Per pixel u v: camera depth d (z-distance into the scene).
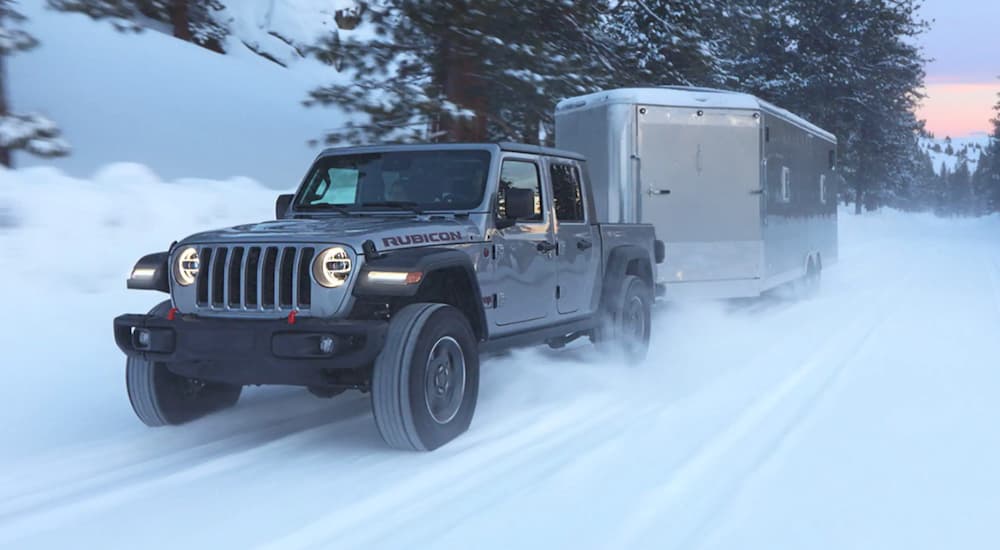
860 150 47.00
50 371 6.52
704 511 3.99
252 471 4.67
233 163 18.02
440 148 6.19
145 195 10.73
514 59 13.82
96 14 13.38
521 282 6.12
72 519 3.96
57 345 7.03
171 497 4.25
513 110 14.45
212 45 27.94
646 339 8.06
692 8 19.20
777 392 6.58
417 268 4.83
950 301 12.94
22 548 3.64
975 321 10.59
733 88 20.62
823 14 38.72
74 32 23.09
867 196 65.56
